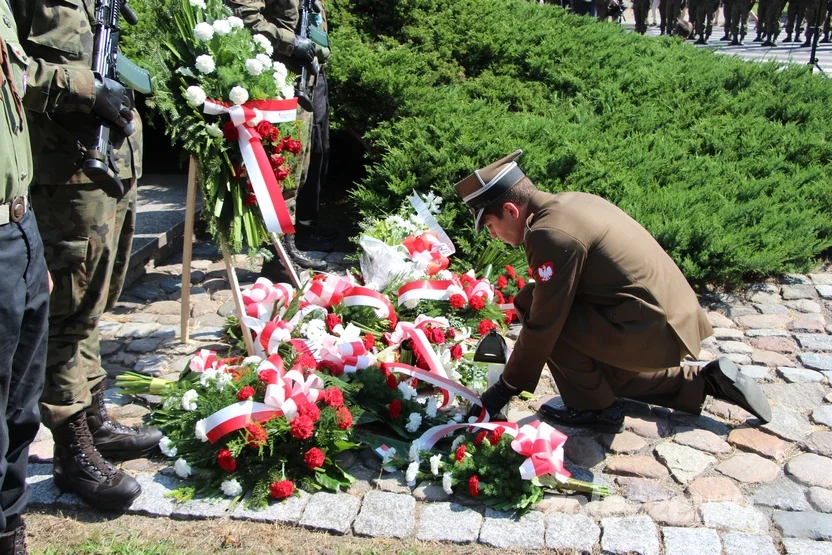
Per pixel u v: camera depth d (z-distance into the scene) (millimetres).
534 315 3312
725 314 4828
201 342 4441
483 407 3533
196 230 6090
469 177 3457
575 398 3576
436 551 2883
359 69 6539
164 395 3586
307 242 5914
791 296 5051
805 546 2883
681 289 3367
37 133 2795
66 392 3021
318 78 5707
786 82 8109
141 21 5617
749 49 16438
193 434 3305
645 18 16906
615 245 3260
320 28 5727
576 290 3326
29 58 2418
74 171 2848
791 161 6754
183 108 3717
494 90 7414
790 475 3293
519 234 3490
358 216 6551
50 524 3020
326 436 3242
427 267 4621
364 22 7789
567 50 8242
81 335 3041
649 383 3613
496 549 2891
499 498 3109
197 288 5152
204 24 3668
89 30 2824
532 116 6664
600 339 3334
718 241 5086
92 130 2873
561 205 3324
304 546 2910
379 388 3578
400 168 5680
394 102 6535
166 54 3721
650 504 3125
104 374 3336
